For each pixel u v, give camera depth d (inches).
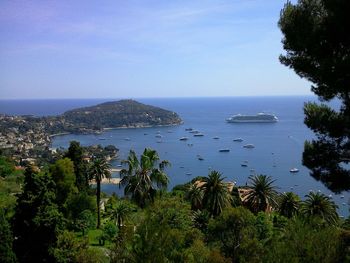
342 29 547.5
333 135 581.0
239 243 813.2
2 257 1024.2
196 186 2250.2
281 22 639.1
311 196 2175.2
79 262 1093.8
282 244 532.1
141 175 1457.9
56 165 2257.6
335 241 511.5
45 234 1093.8
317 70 575.2
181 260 596.7
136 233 573.3
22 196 1105.4
